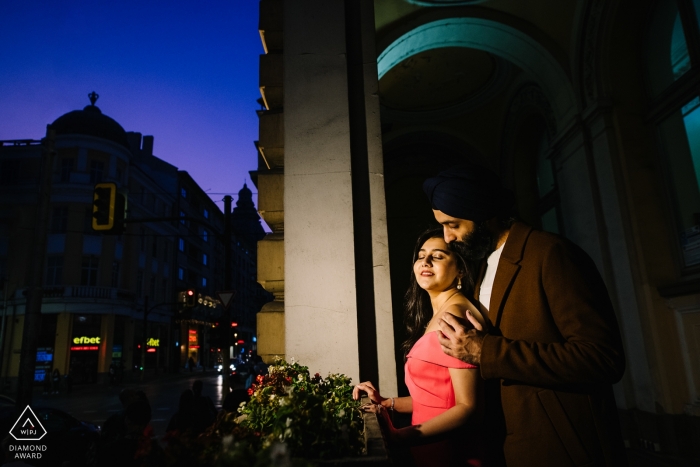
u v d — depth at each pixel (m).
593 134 6.48
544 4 6.65
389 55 6.73
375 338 2.61
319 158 2.82
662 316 5.67
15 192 29.19
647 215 5.92
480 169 1.62
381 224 2.78
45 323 28.20
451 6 6.59
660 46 5.99
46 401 19.95
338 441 1.21
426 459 1.57
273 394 1.59
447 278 1.67
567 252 1.43
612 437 1.34
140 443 1.17
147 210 35.62
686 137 5.59
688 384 5.46
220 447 1.12
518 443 1.39
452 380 1.46
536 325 1.42
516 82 8.78
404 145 10.23
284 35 3.07
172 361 40.16
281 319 2.93
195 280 47.97
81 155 29.92
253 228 80.94
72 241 28.98
